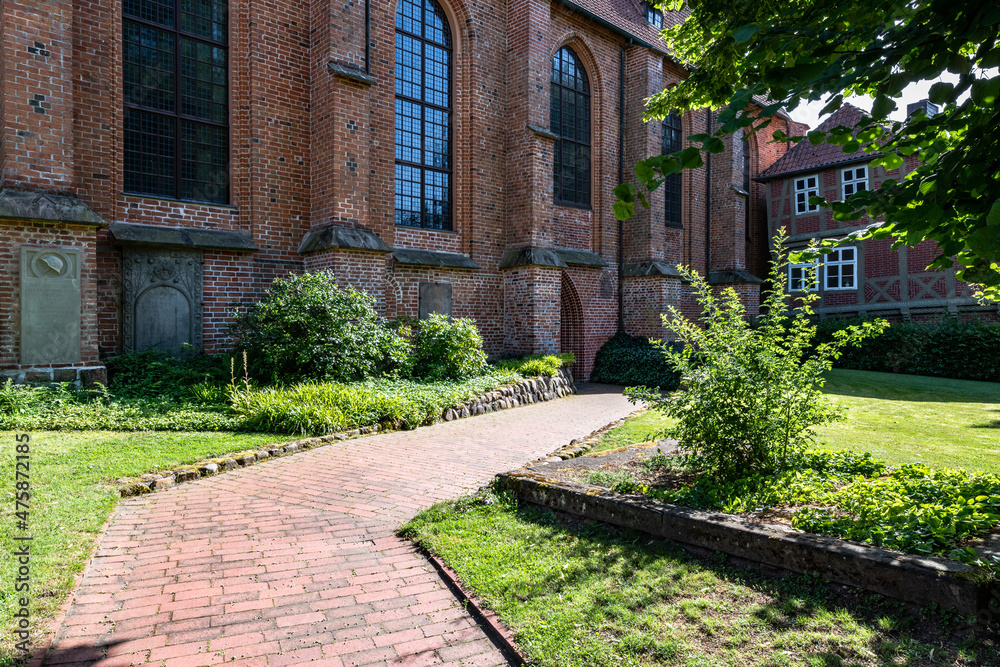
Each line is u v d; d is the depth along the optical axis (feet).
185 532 15.62
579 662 9.40
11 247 28.55
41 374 29.22
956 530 12.30
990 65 8.87
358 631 10.91
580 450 24.03
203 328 37.01
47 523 14.80
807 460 19.40
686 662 9.14
